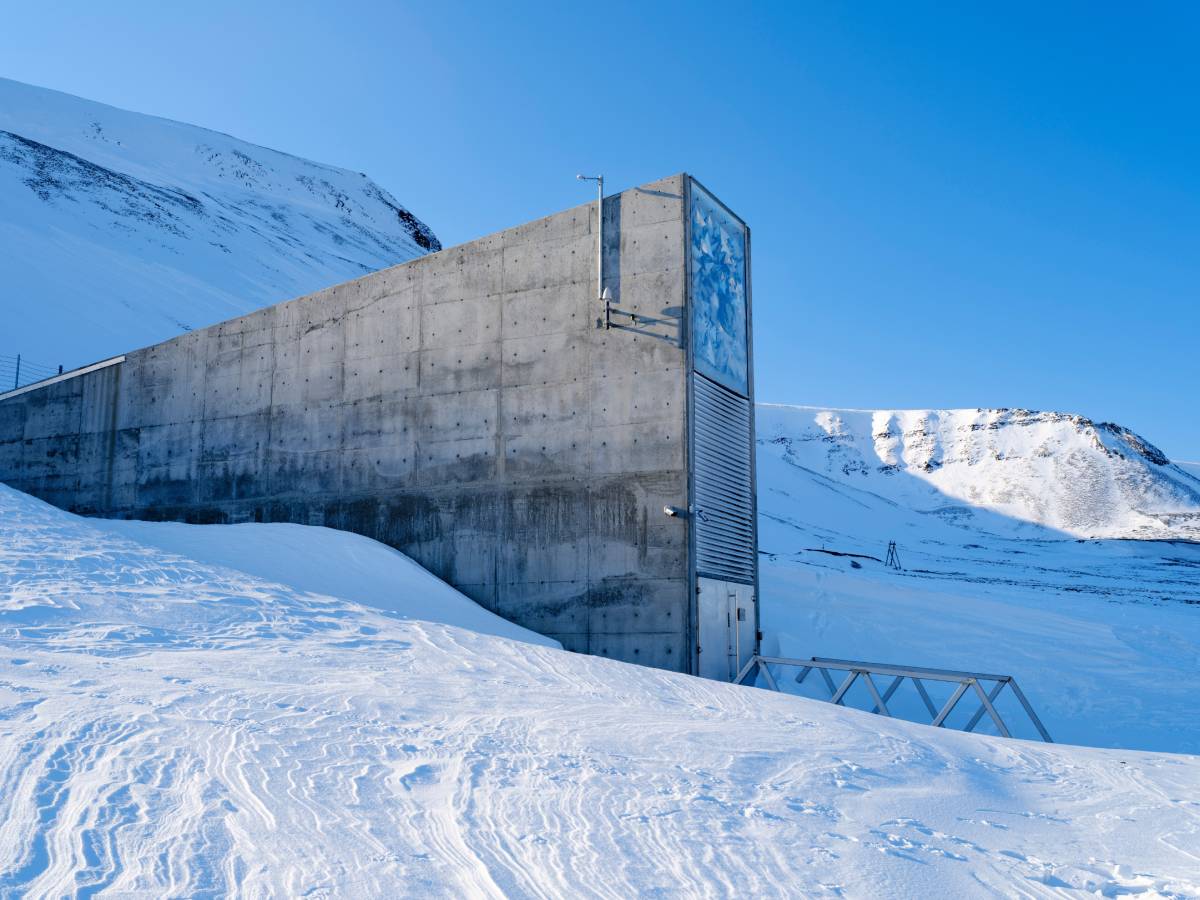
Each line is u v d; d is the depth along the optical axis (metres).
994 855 5.12
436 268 17.23
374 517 17.02
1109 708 15.36
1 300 42.06
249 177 136.00
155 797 4.78
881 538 60.62
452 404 16.64
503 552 15.72
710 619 14.76
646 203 15.60
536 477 15.67
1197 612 30.48
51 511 16.14
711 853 4.66
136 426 19.95
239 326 19.22
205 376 19.41
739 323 17.08
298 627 11.00
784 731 8.08
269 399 18.59
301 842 4.35
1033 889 4.59
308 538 16.33
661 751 6.82
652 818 5.14
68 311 44.69
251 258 81.31
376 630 11.41
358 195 162.62
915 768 7.17
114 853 4.04
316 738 6.22
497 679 9.41
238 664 8.75
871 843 5.06
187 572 13.16
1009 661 18.12
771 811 5.52
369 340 17.72
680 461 14.61
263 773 5.33
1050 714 14.97
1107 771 7.87
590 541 15.08
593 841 4.69
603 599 14.80
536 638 14.66
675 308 15.08
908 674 12.62
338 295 18.20
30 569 11.88
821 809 5.68
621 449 15.09
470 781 5.59
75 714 6.17
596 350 15.55
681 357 14.89
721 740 7.38
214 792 4.93
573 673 10.17
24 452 21.09
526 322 16.22
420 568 16.02
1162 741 13.50
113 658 8.44
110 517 19.80
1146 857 5.35
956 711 14.98
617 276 15.58
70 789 4.78
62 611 10.11
